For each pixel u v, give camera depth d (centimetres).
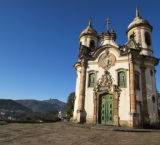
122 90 2244
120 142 1065
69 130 1530
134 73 2280
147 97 2319
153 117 2252
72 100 4706
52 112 7675
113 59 2427
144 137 1322
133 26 2828
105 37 2648
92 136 1248
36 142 938
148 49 2670
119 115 2156
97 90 2361
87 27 3306
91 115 2302
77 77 2805
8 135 1134
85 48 2611
